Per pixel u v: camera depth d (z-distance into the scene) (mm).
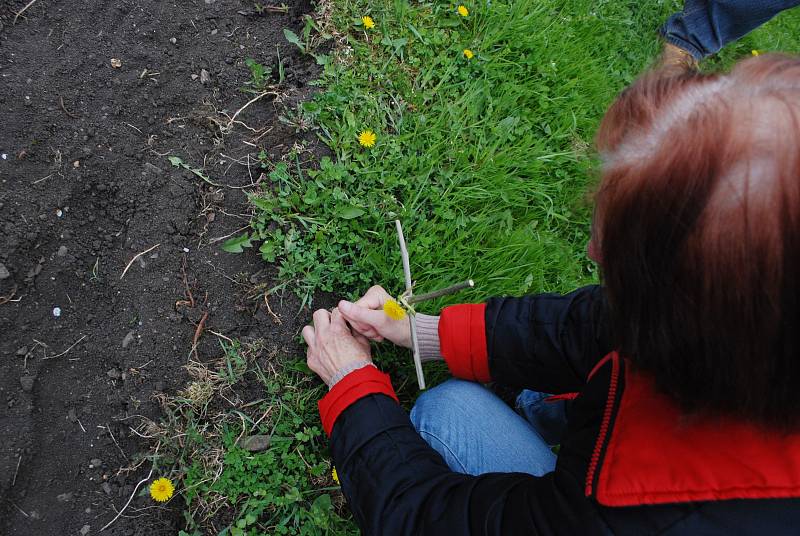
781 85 648
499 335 1476
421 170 1985
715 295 632
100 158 1707
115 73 1792
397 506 1142
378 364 1799
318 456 1688
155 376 1631
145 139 1780
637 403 836
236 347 1716
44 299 1583
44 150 1651
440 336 1531
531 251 2018
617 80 2533
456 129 2074
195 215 1780
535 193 2133
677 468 744
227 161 1853
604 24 2566
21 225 1577
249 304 1763
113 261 1675
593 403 1015
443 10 2225
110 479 1549
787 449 687
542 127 2262
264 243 1791
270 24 2047
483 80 2186
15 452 1466
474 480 1091
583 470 889
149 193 1739
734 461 709
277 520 1607
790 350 624
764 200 594
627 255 703
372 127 1979
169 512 1565
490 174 2074
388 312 1527
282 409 1692
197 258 1752
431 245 1945
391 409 1352
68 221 1646
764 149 603
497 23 2262
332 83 1994
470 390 1552
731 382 667
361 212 1831
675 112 691
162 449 1598
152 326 1658
